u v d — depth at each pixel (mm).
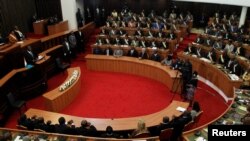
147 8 23594
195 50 14891
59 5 19406
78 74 12773
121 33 17578
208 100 11805
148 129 8266
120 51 15414
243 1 16031
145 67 14219
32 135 6789
